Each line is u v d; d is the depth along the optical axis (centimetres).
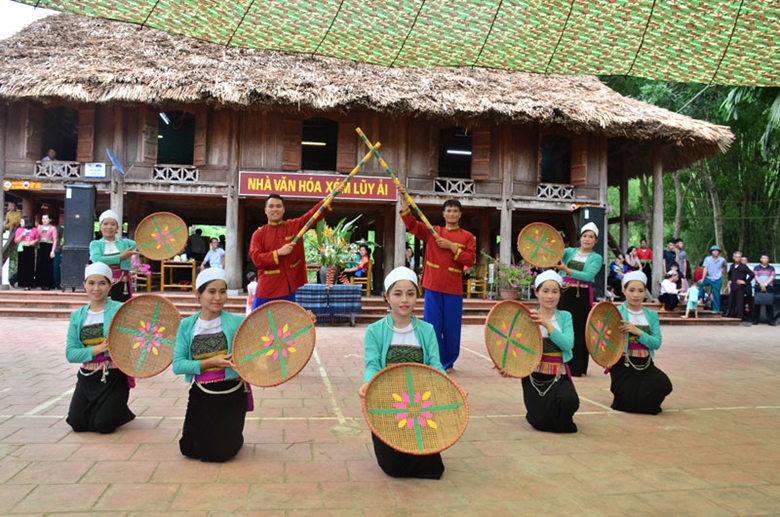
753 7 433
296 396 524
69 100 1307
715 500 296
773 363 799
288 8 455
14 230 1505
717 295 1518
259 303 589
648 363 494
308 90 1364
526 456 365
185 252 1600
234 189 1493
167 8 444
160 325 394
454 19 477
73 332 395
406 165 1566
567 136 1638
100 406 389
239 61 1476
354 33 496
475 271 1758
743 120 2109
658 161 1606
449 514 272
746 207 2438
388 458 318
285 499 287
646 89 2194
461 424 313
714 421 464
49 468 322
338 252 1190
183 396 508
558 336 421
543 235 676
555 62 545
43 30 1536
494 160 1606
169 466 330
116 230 632
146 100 1312
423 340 355
